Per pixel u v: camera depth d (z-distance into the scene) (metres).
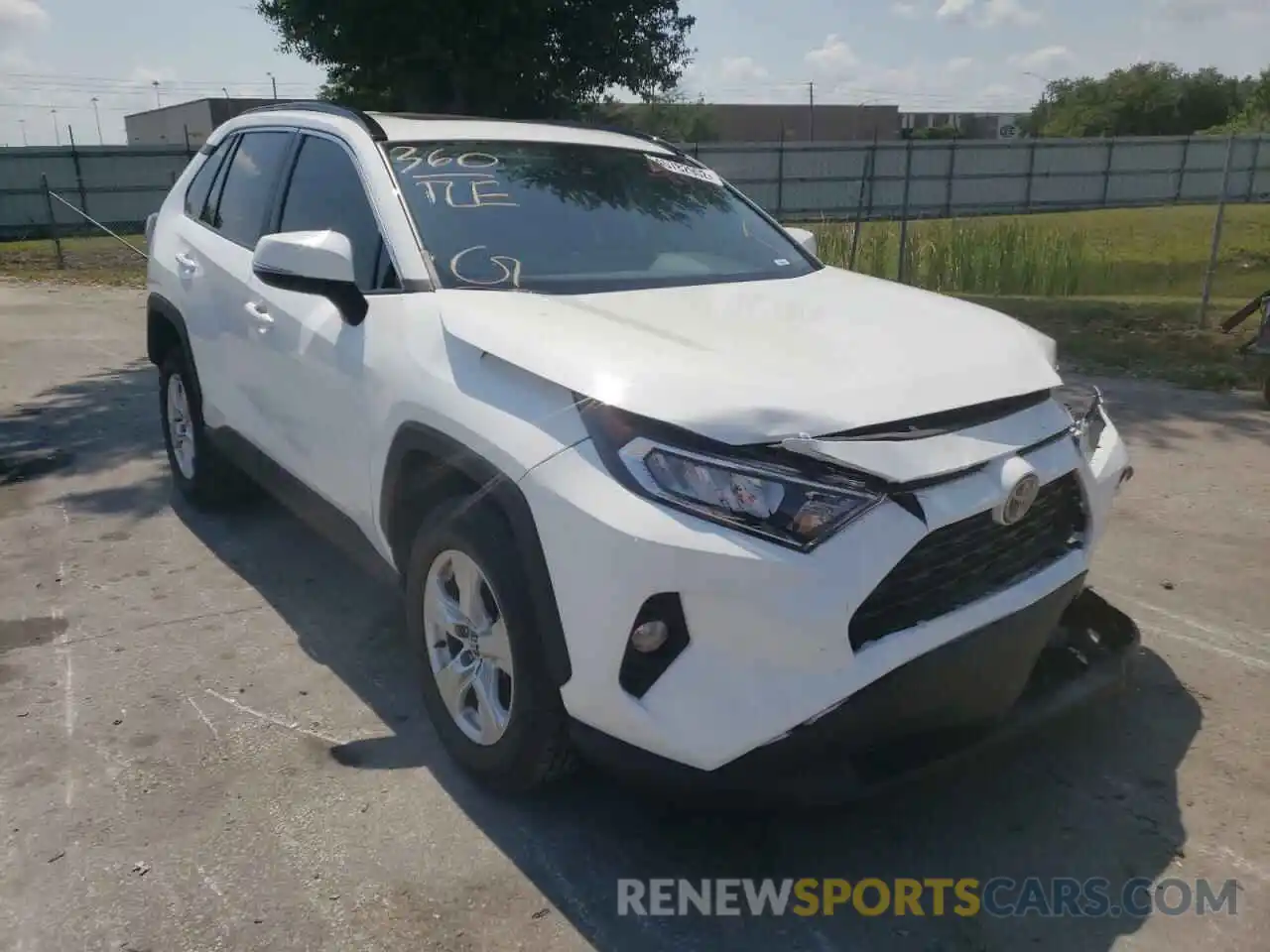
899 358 2.72
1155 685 3.62
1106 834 2.87
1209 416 7.22
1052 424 2.77
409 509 3.25
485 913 2.58
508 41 14.46
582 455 2.50
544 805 2.97
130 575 4.56
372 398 3.23
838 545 2.33
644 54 15.74
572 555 2.47
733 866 2.75
